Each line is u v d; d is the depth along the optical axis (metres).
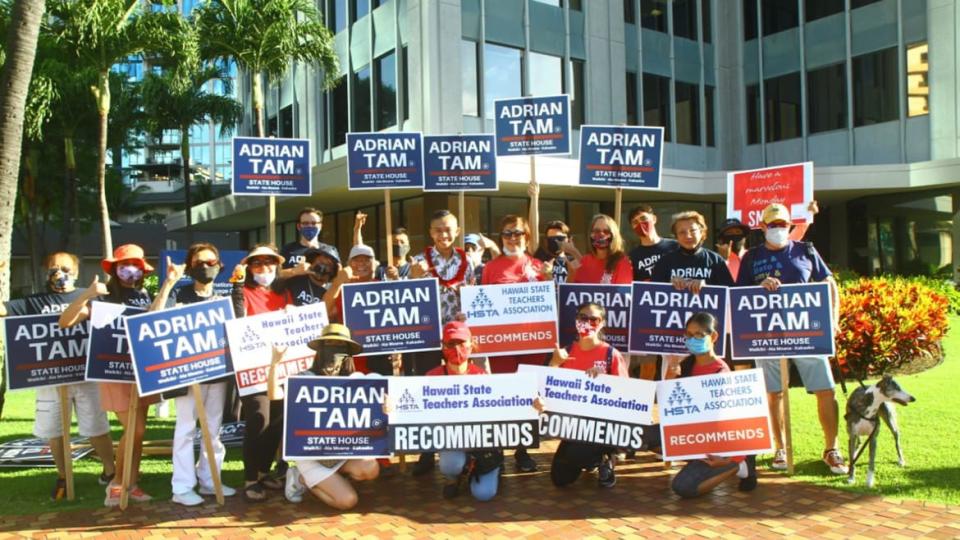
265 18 18.78
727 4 27.30
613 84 24.06
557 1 22.91
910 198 22.88
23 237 43.22
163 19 17.67
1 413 9.34
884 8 23.61
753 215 8.73
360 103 23.55
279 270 7.58
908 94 23.14
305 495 6.37
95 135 28.02
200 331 6.22
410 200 21.12
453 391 6.19
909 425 7.95
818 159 25.16
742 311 6.66
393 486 6.61
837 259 25.48
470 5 21.14
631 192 21.91
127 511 6.03
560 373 6.29
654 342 6.93
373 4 22.70
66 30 17.06
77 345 6.45
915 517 5.45
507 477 6.80
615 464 7.06
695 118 26.45
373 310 7.07
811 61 25.34
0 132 8.73
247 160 8.98
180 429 6.27
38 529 5.63
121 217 64.19
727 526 5.41
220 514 5.93
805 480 6.39
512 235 7.37
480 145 8.95
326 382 6.09
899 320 10.23
